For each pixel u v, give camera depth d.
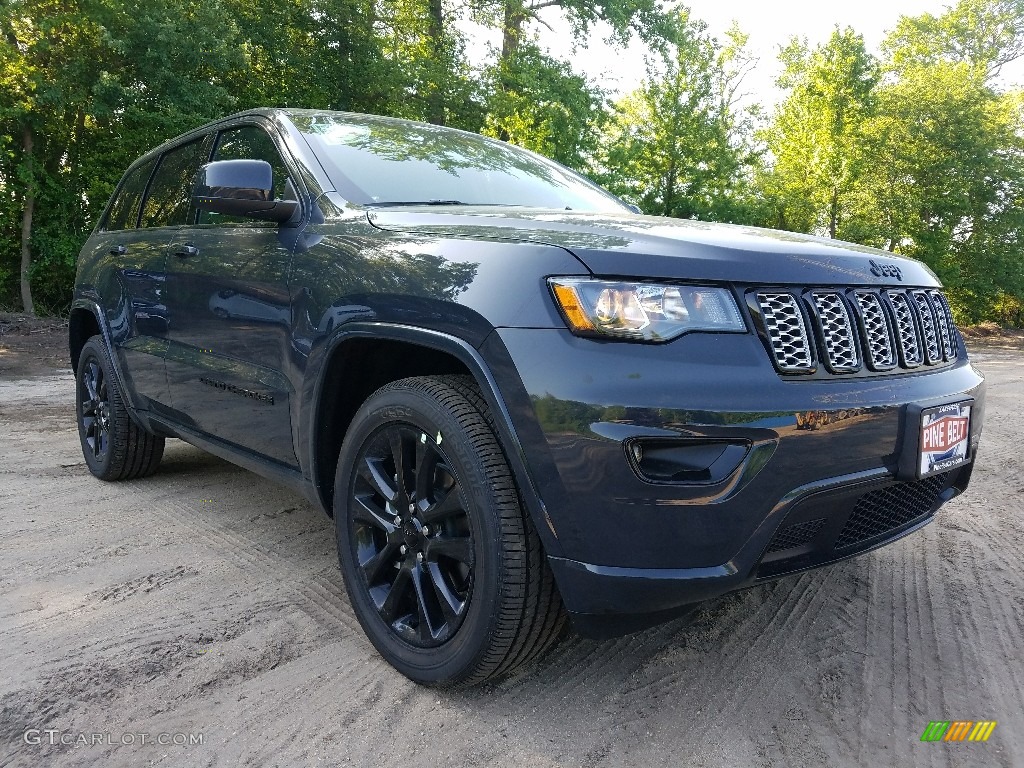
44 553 3.00
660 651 2.29
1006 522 3.60
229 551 3.05
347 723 1.89
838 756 1.79
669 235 1.91
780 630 2.44
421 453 2.02
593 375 1.69
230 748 1.78
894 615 2.56
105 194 17.52
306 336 2.34
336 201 2.53
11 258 17.86
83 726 1.85
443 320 1.92
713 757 1.78
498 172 3.14
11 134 17.05
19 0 14.78
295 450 2.50
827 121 23.53
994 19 40.69
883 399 1.92
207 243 3.02
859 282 2.04
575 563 1.74
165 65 15.62
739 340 1.78
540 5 24.91
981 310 27.17
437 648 2.01
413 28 23.69
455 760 1.75
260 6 19.44
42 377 8.71
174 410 3.31
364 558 2.23
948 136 25.97
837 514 1.91
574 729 1.88
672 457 1.70
